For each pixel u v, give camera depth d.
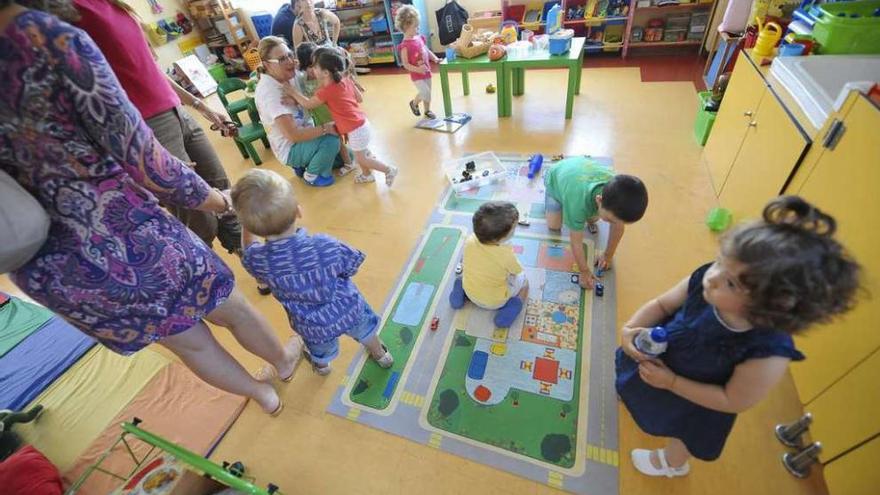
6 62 0.63
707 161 2.30
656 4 3.53
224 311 1.18
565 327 1.58
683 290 0.92
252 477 1.29
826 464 1.04
